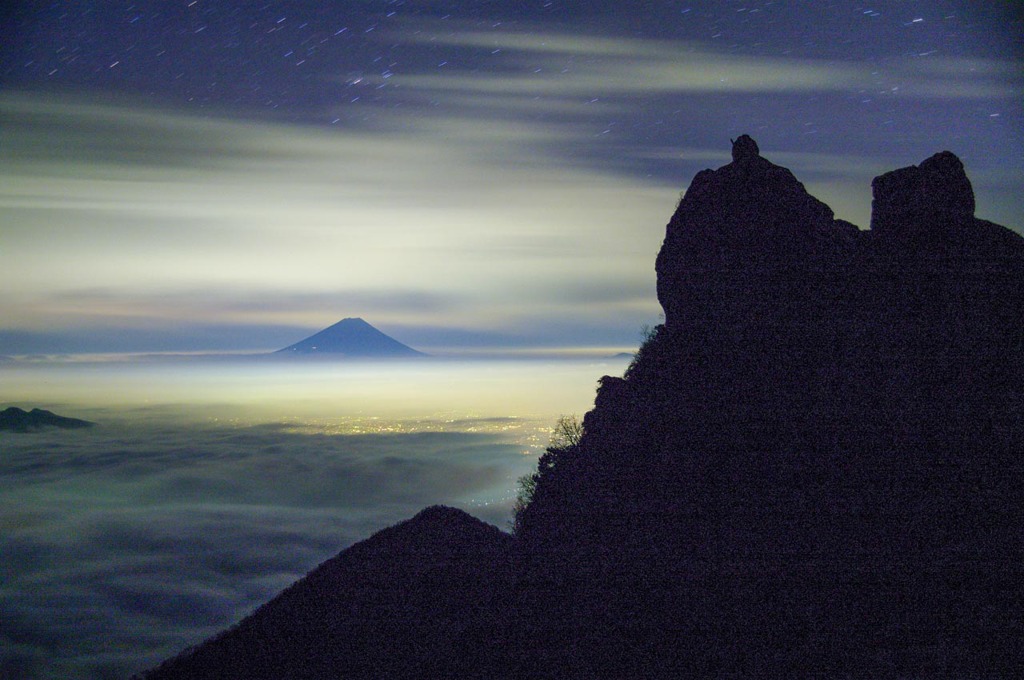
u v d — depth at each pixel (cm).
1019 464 1944
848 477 1989
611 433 2275
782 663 1548
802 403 2211
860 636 1565
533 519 2153
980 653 1460
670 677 1597
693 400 2283
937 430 2072
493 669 1783
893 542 1791
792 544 1848
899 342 2286
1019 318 2277
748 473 2058
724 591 1767
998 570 1658
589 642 1759
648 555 1925
